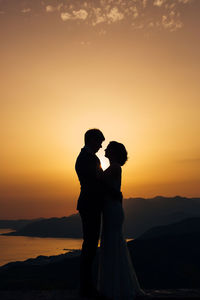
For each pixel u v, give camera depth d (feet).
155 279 335.67
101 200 16.79
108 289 16.40
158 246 480.23
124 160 18.47
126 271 16.81
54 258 579.89
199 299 15.88
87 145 17.49
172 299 15.96
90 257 16.22
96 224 16.37
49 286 293.84
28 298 15.60
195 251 454.40
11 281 339.77
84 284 16.12
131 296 16.15
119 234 17.34
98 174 16.89
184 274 353.72
